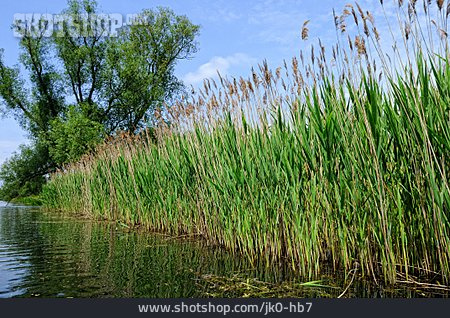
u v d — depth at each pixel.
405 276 4.07
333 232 4.61
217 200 6.45
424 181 3.80
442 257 3.73
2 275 4.89
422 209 3.80
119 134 11.02
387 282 4.02
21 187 32.81
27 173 32.22
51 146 27.84
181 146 7.54
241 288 4.17
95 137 25.73
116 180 10.77
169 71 34.41
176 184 7.87
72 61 30.89
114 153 10.98
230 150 5.89
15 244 7.54
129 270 5.08
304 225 4.59
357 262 4.46
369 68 3.88
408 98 3.69
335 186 4.30
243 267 5.07
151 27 33.47
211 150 6.51
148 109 31.73
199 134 6.80
